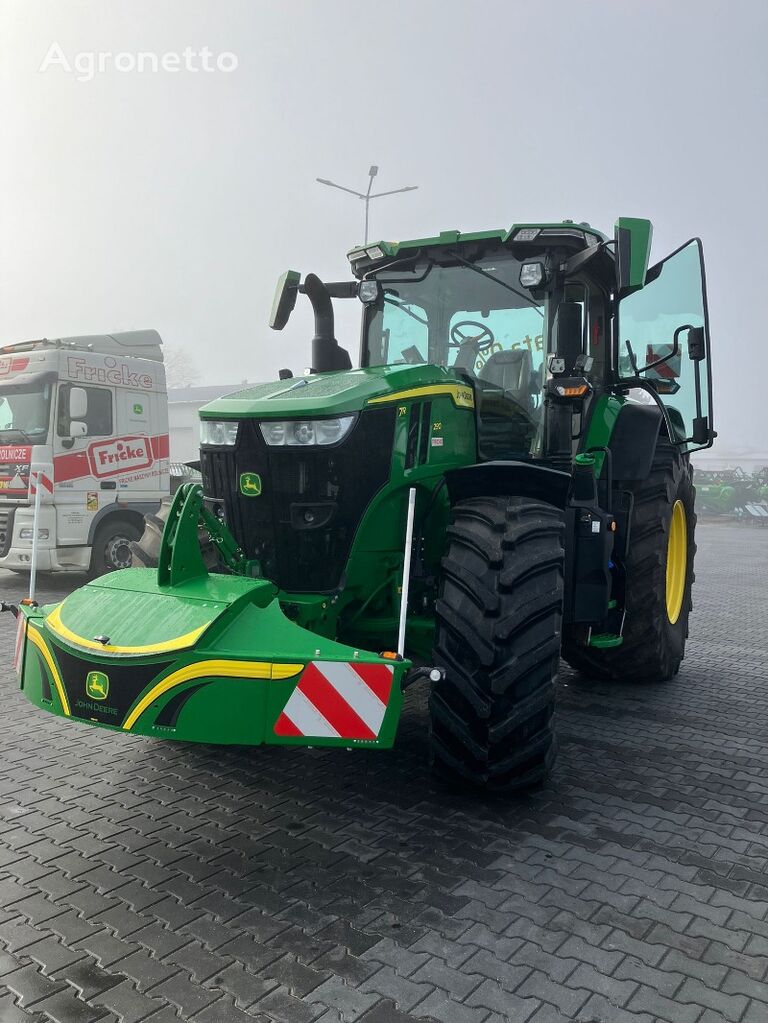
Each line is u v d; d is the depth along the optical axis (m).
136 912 2.67
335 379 3.98
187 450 38.44
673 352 4.45
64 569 9.25
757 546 18.55
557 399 4.26
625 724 4.74
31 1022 2.15
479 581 3.32
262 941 2.51
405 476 3.81
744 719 4.86
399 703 2.96
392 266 4.70
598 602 4.02
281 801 3.56
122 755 4.11
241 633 3.03
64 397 9.16
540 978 2.35
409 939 2.53
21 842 3.16
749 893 2.85
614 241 3.73
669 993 2.29
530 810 3.51
